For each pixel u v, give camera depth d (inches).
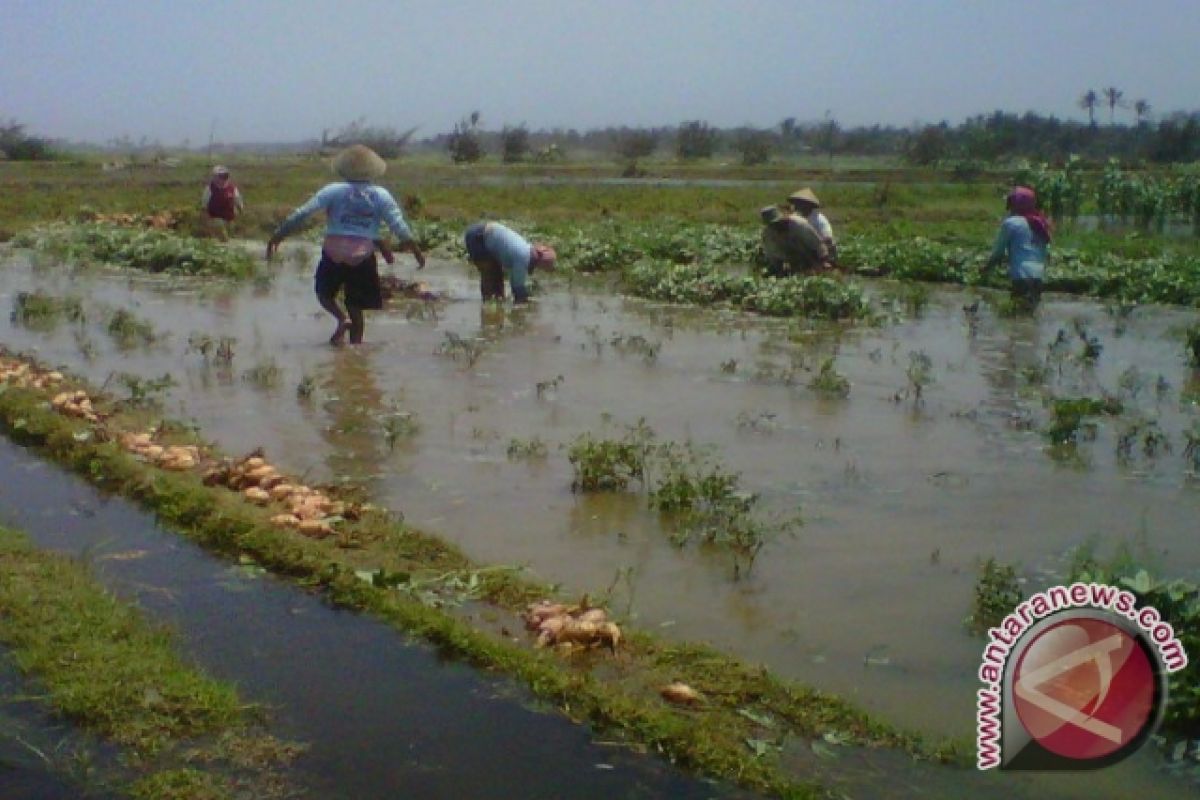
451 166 2321.6
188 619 212.8
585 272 780.0
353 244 478.3
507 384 414.6
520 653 195.2
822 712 179.6
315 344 490.6
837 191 1514.5
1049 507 286.5
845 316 581.0
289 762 166.7
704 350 490.0
